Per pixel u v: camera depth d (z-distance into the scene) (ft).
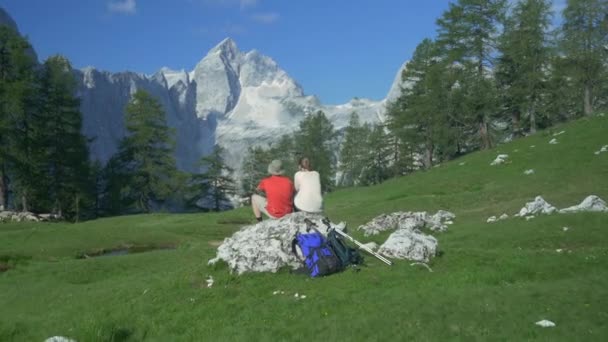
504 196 119.03
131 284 58.29
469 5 222.28
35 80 232.12
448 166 186.39
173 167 281.95
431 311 35.99
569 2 215.31
